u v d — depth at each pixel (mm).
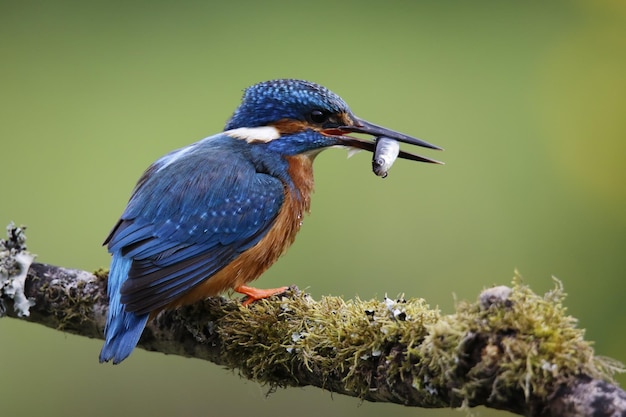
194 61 13703
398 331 5750
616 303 11672
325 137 8641
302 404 11109
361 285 11352
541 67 13586
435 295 11492
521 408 4988
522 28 13914
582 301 11766
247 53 13719
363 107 13281
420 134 13078
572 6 13891
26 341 11523
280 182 8281
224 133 8805
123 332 6965
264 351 6641
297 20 13969
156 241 7516
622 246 12242
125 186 12555
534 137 12977
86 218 12250
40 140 12852
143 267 7297
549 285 11750
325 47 13766
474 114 13227
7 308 7574
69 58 13492
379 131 8727
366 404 10945
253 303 7680
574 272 11938
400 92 13375
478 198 12336
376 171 8102
